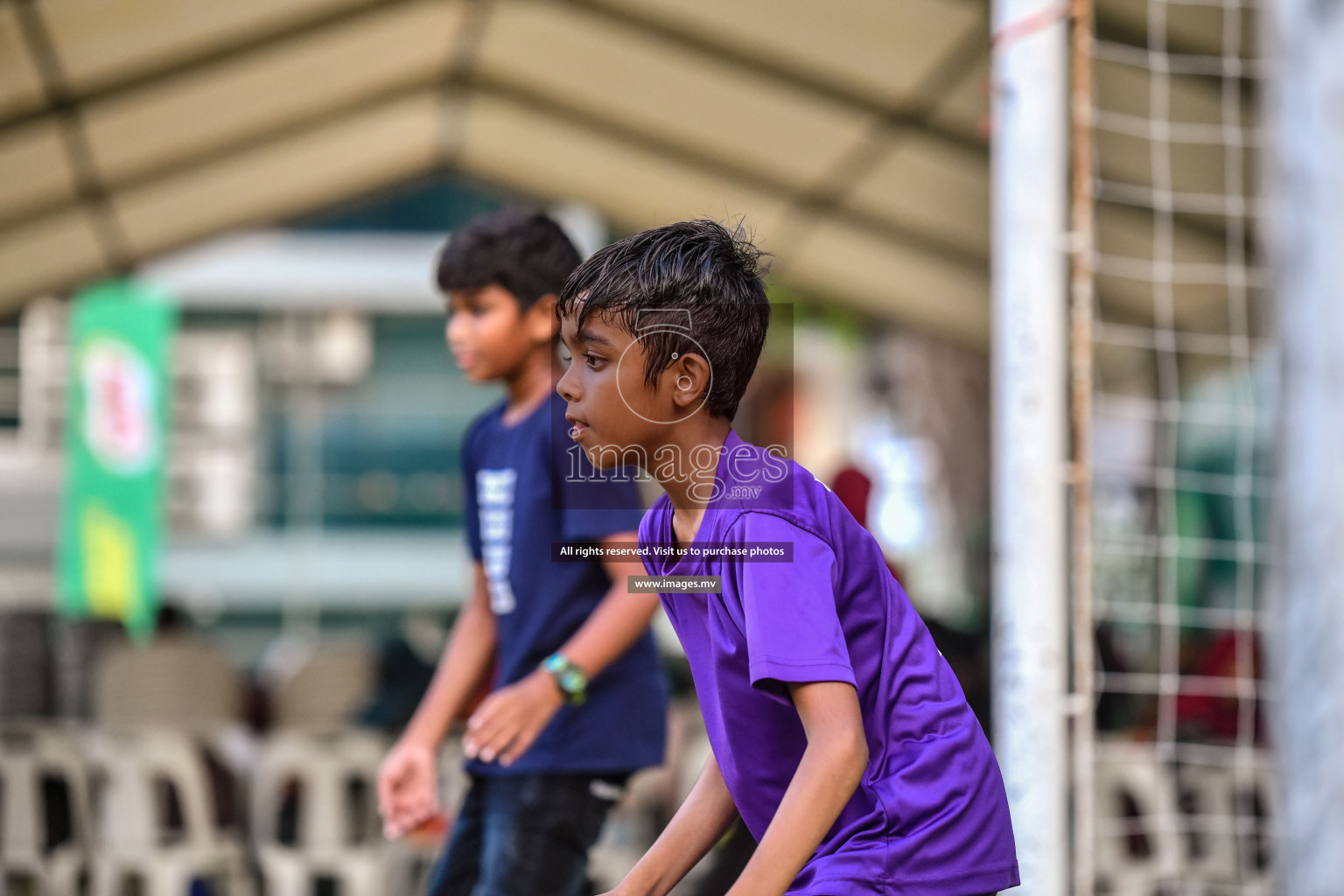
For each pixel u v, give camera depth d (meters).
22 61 15.04
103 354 26.16
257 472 43.28
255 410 43.53
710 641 4.71
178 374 43.19
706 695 4.78
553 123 19.59
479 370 7.16
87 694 20.72
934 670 4.71
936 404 33.62
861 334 35.34
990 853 4.52
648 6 15.88
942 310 22.72
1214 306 19.16
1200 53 13.91
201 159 18.36
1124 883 12.52
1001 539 7.68
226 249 43.47
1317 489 8.52
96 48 15.05
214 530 42.84
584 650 6.62
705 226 4.66
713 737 4.82
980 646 14.70
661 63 17.28
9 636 19.38
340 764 13.77
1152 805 12.66
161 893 13.31
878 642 4.66
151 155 17.80
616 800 7.07
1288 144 8.79
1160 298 19.17
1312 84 8.69
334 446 43.75
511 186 21.97
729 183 20.34
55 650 20.88
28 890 13.20
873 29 15.59
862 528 4.77
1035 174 7.80
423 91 18.59
